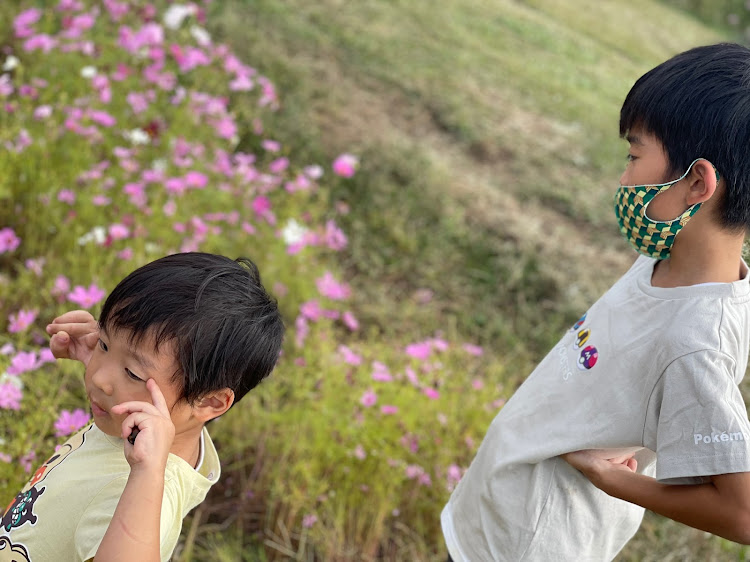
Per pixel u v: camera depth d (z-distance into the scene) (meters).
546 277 3.87
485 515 1.54
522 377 3.32
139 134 3.21
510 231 4.18
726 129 1.17
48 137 3.15
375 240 3.94
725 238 1.25
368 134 4.57
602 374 1.36
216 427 2.48
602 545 1.52
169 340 1.12
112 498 1.16
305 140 4.31
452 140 4.86
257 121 4.08
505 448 1.50
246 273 1.25
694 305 1.25
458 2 6.98
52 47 3.73
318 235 3.48
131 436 1.06
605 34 7.75
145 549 0.99
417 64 5.52
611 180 4.88
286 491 2.34
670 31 8.74
